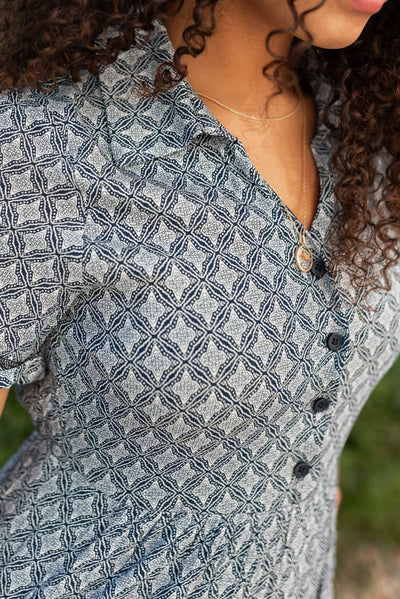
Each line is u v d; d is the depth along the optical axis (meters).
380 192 1.26
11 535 1.18
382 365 1.27
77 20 1.06
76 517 1.17
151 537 1.16
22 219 0.99
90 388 1.11
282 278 1.10
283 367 1.11
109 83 1.09
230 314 1.07
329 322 1.14
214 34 1.12
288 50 1.16
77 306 1.08
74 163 1.02
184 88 1.10
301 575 1.30
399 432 3.08
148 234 1.05
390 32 1.20
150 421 1.09
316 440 1.20
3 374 1.05
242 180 1.11
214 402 1.09
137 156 1.06
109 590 1.13
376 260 1.20
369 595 2.77
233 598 1.20
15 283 1.00
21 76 1.04
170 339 1.06
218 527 1.19
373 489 2.96
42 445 1.24
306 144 1.23
